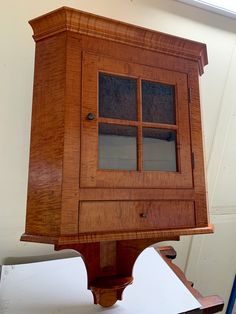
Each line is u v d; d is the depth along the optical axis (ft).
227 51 4.20
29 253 3.03
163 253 3.41
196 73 2.30
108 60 1.95
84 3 3.24
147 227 1.86
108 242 2.30
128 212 1.83
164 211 1.94
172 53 2.20
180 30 3.81
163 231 1.90
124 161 1.93
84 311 2.13
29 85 3.01
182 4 3.83
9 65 2.94
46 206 1.74
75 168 1.73
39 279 2.56
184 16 3.84
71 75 1.82
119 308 2.19
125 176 1.87
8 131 2.93
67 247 2.12
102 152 1.87
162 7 3.69
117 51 1.99
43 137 1.85
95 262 2.23
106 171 1.82
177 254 4.03
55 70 1.87
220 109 4.19
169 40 2.14
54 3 3.12
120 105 1.99
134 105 2.03
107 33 1.95
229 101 4.25
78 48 1.87
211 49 4.08
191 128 2.19
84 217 1.71
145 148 2.03
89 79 1.87
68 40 1.85
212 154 4.16
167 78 2.15
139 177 1.91
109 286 2.11
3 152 2.91
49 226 1.70
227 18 4.18
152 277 2.73
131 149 1.97
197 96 2.27
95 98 1.87
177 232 1.94
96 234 1.71
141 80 2.07
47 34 1.94
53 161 1.76
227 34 4.19
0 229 2.90
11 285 2.44
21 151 2.99
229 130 4.29
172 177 2.02
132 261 2.27
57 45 1.88
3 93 2.92
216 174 4.21
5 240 2.92
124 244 2.31
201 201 2.10
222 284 4.51
